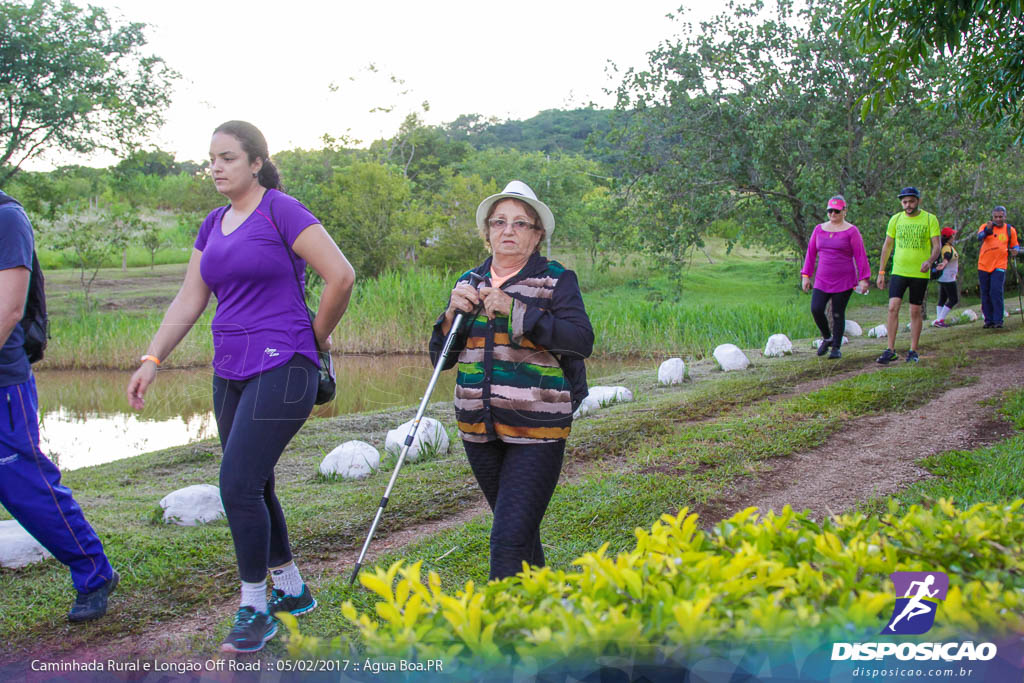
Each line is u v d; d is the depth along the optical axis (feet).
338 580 11.31
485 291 9.09
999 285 39.19
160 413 28.09
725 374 29.89
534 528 8.93
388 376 30.83
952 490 13.44
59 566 12.20
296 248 9.45
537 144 288.30
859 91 57.16
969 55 24.13
